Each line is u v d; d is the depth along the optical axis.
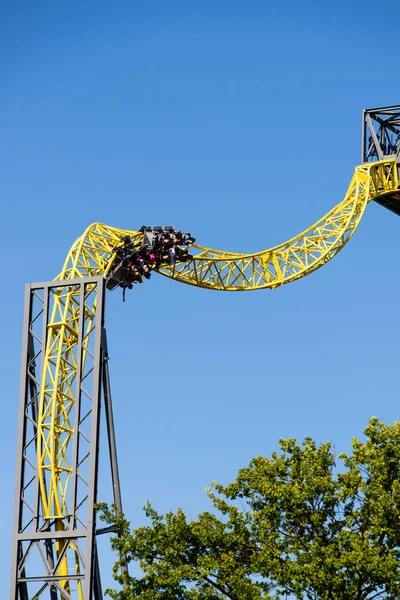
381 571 76.25
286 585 79.44
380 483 82.06
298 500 81.06
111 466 104.25
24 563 93.81
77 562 94.31
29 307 101.06
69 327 101.94
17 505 95.25
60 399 100.69
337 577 77.00
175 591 81.69
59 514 95.38
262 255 133.50
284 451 85.81
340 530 81.31
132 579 84.12
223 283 131.75
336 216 133.25
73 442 96.06
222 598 79.81
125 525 89.81
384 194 134.88
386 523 79.19
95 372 97.94
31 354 100.81
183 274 127.25
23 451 96.81
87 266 107.62
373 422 84.88
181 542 84.88
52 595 94.25
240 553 83.94
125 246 111.75
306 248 132.50
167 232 114.12
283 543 81.25
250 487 85.44
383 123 136.75
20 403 98.19
